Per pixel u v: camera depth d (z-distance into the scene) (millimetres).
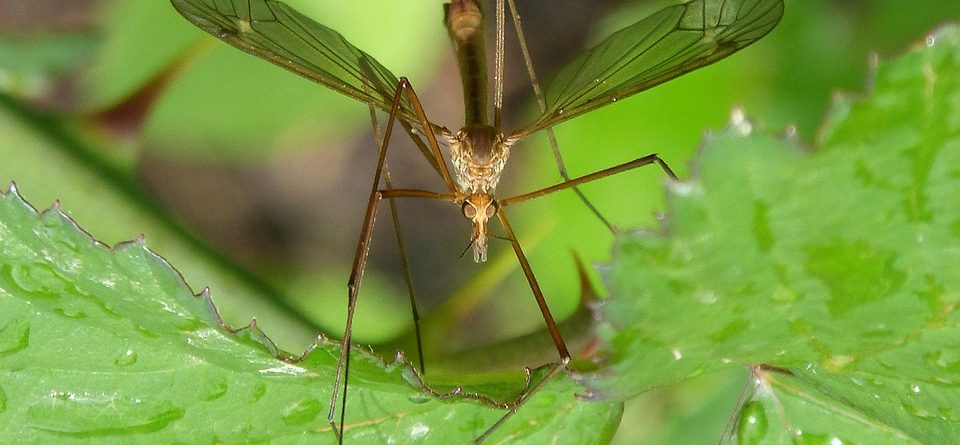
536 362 182
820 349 170
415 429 174
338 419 174
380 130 199
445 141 195
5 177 186
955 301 167
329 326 187
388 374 170
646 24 194
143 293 170
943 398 170
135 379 174
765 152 164
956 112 164
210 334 170
